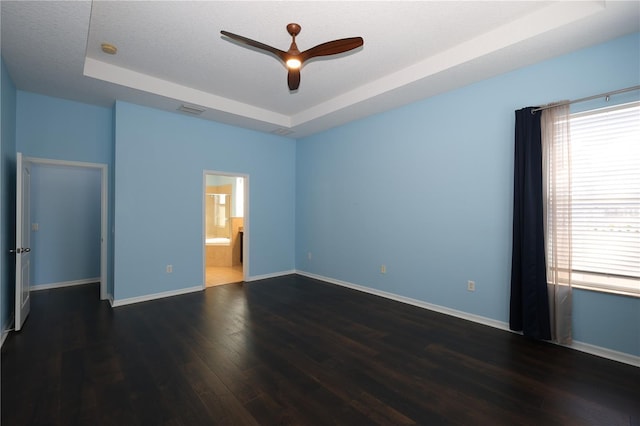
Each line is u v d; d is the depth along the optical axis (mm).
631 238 2426
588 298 2600
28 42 2520
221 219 7391
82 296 4246
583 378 2217
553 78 2775
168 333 2998
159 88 3643
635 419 1797
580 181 2664
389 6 2330
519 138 2906
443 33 2697
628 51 2404
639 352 2377
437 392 2053
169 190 4285
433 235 3707
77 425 1720
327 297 4273
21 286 3076
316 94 4109
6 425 1712
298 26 2535
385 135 4262
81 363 2396
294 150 5891
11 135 3221
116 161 3832
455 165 3486
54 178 4668
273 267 5574
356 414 1831
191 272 4512
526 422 1771
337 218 5012
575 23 2254
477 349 2672
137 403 1917
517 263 2932
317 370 2324
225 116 4453
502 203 3121
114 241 3857
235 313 3596
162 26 2580
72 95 3666
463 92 3414
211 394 2016
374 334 3000
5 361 2420
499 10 2389
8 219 3119
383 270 4305
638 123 2391
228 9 2355
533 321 2812
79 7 2088
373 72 3459
